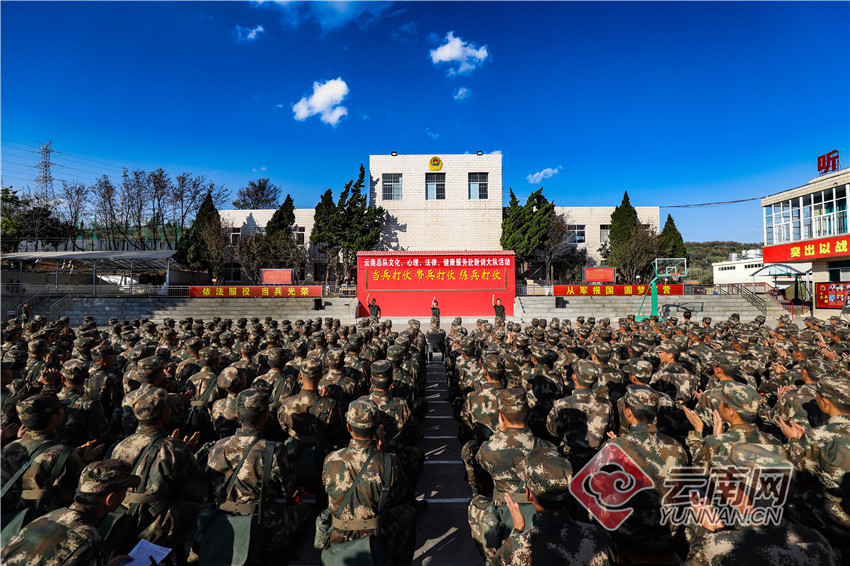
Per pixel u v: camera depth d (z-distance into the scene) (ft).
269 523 10.48
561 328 36.47
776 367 21.59
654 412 10.59
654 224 146.61
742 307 97.86
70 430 15.46
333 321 40.32
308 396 14.97
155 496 10.41
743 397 11.40
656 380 18.98
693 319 92.99
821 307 85.05
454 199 136.56
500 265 98.32
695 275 197.77
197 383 18.53
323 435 14.70
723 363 17.51
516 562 7.58
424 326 87.40
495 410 15.60
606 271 107.55
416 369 23.58
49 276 108.99
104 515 8.21
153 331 36.11
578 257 142.82
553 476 7.81
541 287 127.85
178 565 11.94
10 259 92.73
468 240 136.26
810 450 10.94
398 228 135.85
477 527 11.12
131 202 151.23
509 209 134.82
